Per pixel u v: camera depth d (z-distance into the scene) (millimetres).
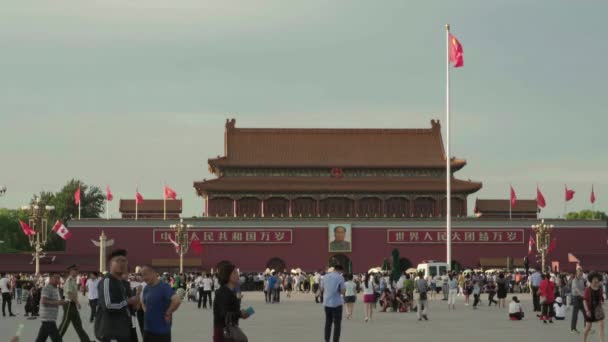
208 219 152125
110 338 28125
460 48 108812
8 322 61281
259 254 152500
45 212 113750
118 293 28344
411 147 168125
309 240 153375
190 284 105188
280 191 159375
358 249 153500
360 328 55125
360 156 165750
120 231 151500
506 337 48125
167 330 27906
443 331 52531
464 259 153250
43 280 94375
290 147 166750
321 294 91750
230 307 27094
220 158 163000
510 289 123812
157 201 176500
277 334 50625
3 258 150000
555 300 63312
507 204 170750
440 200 161125
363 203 161000
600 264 149000
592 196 155875
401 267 154500
